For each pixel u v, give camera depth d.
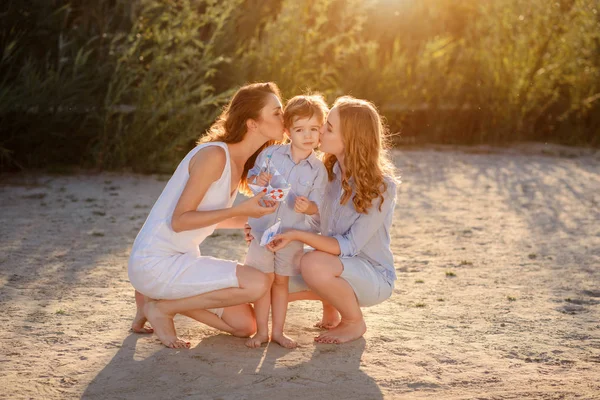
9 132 10.02
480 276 5.58
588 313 4.64
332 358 3.72
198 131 10.71
